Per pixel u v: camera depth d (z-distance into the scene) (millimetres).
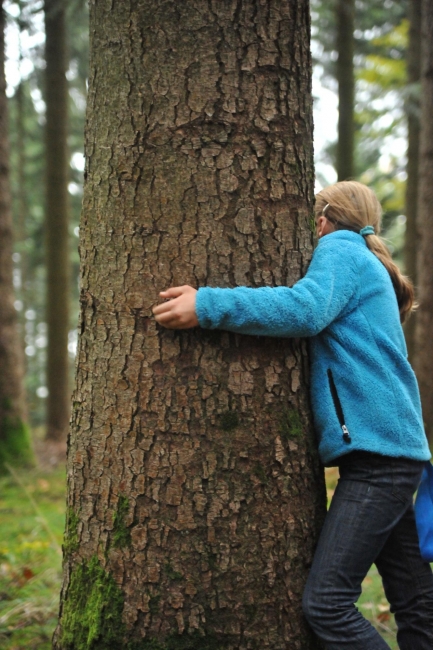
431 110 6602
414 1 8594
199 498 1958
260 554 1979
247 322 1861
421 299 6703
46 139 9086
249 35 2004
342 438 1978
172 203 1984
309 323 1895
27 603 3148
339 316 2059
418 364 6707
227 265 1996
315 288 1938
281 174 2055
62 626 2117
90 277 2092
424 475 2186
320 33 10180
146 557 1967
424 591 2281
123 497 1995
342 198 2334
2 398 7074
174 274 1987
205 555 1954
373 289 2088
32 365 16500
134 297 2004
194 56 1974
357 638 1903
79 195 14016
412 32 8594
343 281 2023
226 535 1961
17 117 10211
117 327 2025
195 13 1972
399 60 10008
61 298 9375
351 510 1971
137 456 1985
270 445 2010
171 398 1974
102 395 2045
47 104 9031
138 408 1991
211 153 1981
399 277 2266
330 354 2068
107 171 2049
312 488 2096
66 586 2127
